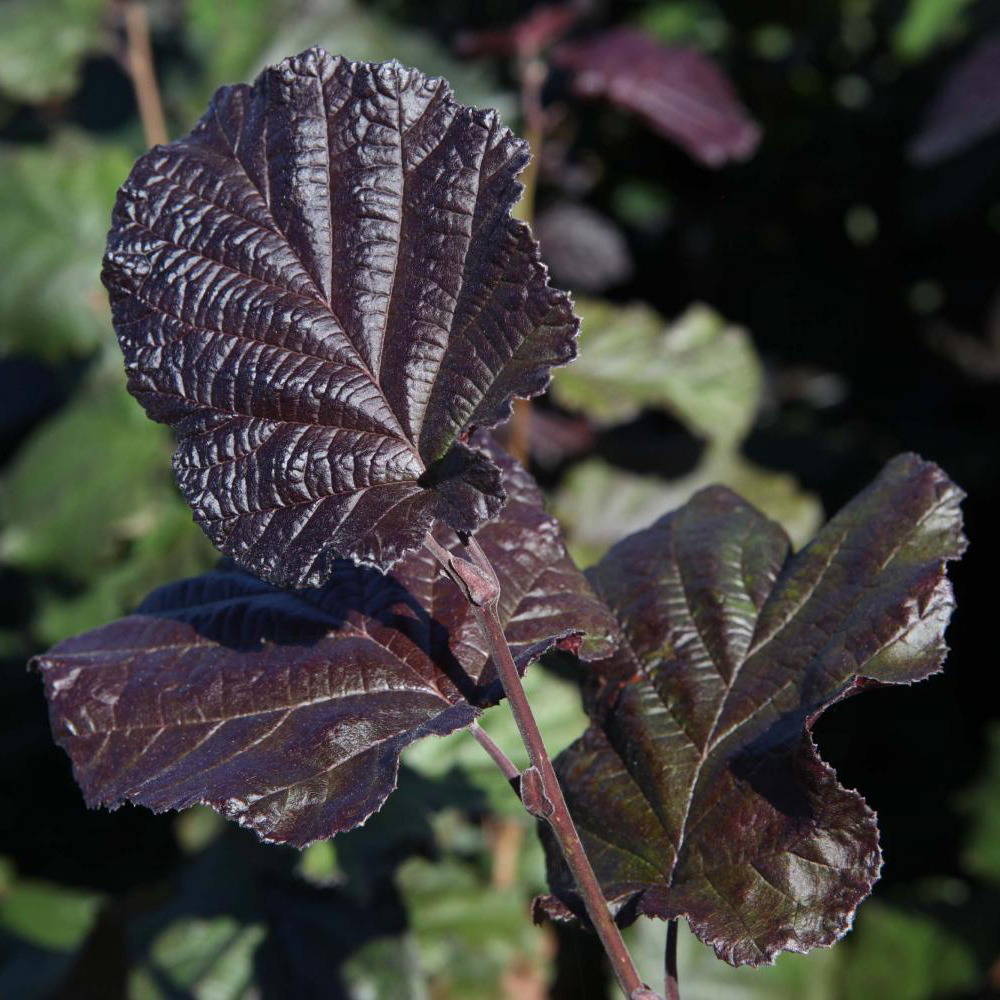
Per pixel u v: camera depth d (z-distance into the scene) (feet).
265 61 3.22
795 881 1.64
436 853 2.38
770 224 3.67
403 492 1.57
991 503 3.47
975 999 2.68
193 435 1.59
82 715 1.68
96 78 3.46
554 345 1.55
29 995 2.76
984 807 2.97
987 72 3.01
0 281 2.93
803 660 1.72
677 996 1.67
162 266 1.60
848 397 3.64
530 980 2.71
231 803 1.60
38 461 3.01
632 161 3.59
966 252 3.57
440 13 3.54
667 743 1.73
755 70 3.62
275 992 2.31
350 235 1.59
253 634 1.71
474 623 1.71
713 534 1.82
